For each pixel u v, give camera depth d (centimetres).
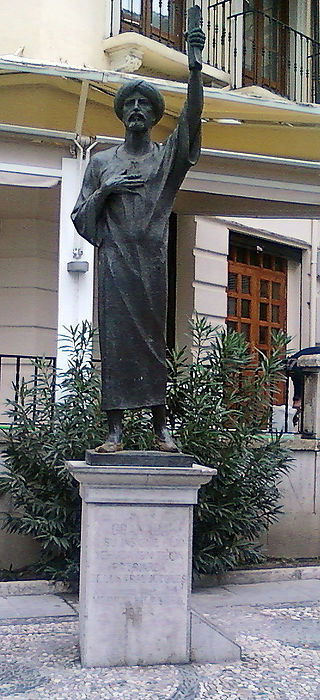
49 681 459
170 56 1057
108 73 743
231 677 475
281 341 777
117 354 502
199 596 698
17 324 1116
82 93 759
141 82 506
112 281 502
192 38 479
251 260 1312
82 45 1016
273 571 773
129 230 500
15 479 704
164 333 512
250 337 1298
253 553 754
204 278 1197
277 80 1330
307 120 845
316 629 591
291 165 902
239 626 597
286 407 912
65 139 823
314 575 788
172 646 493
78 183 834
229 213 1089
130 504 488
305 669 496
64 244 827
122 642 486
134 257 500
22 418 718
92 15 1029
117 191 502
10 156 820
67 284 826
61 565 719
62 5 1001
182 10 1170
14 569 757
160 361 510
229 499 734
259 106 805
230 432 727
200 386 733
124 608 486
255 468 741
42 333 1120
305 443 862
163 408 518
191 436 709
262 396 773
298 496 857
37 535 701
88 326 761
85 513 495
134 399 502
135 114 505
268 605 668
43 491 716
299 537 858
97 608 483
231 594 708
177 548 493
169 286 1195
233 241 1273
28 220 1121
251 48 1289
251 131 873
